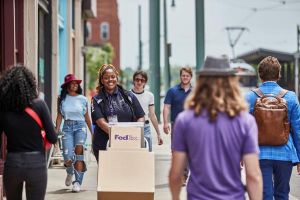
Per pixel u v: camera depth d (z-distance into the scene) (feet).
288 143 32.22
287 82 204.54
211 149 20.31
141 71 50.16
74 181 49.39
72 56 101.09
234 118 20.38
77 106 49.42
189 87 50.67
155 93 140.67
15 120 28.07
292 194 49.98
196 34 120.57
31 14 55.93
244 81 204.54
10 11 49.34
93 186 52.03
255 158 20.56
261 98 32.01
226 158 20.38
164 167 63.87
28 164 28.02
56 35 75.72
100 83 39.19
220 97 20.43
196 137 20.40
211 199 20.26
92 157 69.82
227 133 20.31
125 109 38.96
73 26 106.73
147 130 50.44
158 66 140.97
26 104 28.12
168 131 51.08
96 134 38.78
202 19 120.37
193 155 20.52
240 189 20.56
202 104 20.49
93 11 126.62
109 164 33.06
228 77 20.66
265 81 32.55
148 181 32.94
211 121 20.30
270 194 31.89
